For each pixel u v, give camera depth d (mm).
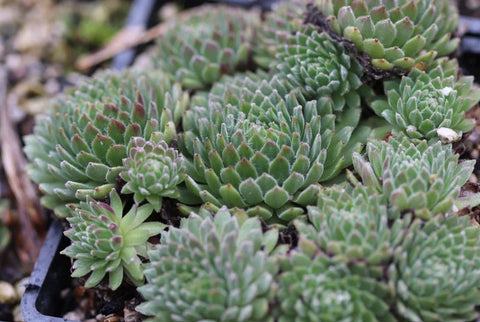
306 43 275
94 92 279
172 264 241
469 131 272
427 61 272
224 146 258
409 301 239
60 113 280
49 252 279
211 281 235
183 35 302
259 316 237
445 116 263
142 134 271
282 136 256
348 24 269
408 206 246
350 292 236
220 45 294
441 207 246
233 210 252
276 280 241
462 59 312
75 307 285
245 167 254
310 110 266
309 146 259
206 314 236
